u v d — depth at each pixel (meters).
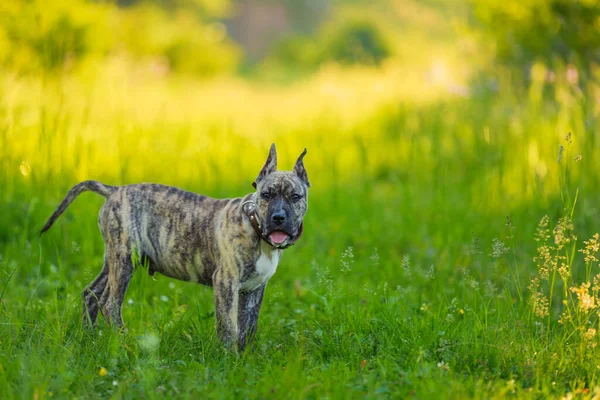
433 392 7.10
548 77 14.68
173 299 9.95
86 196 13.08
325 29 60.53
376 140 20.42
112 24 34.72
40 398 6.78
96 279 9.15
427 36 55.50
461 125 17.48
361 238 13.63
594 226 12.02
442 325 8.96
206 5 55.66
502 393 7.21
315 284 11.01
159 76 31.80
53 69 14.37
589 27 15.30
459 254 11.65
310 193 16.55
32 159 13.47
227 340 8.30
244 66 60.41
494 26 16.45
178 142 16.89
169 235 8.70
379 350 8.38
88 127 16.95
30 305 9.19
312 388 7.24
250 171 17.56
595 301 8.98
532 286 8.92
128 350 8.16
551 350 8.35
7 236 12.09
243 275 8.40
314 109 26.25
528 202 12.81
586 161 12.62
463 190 15.23
